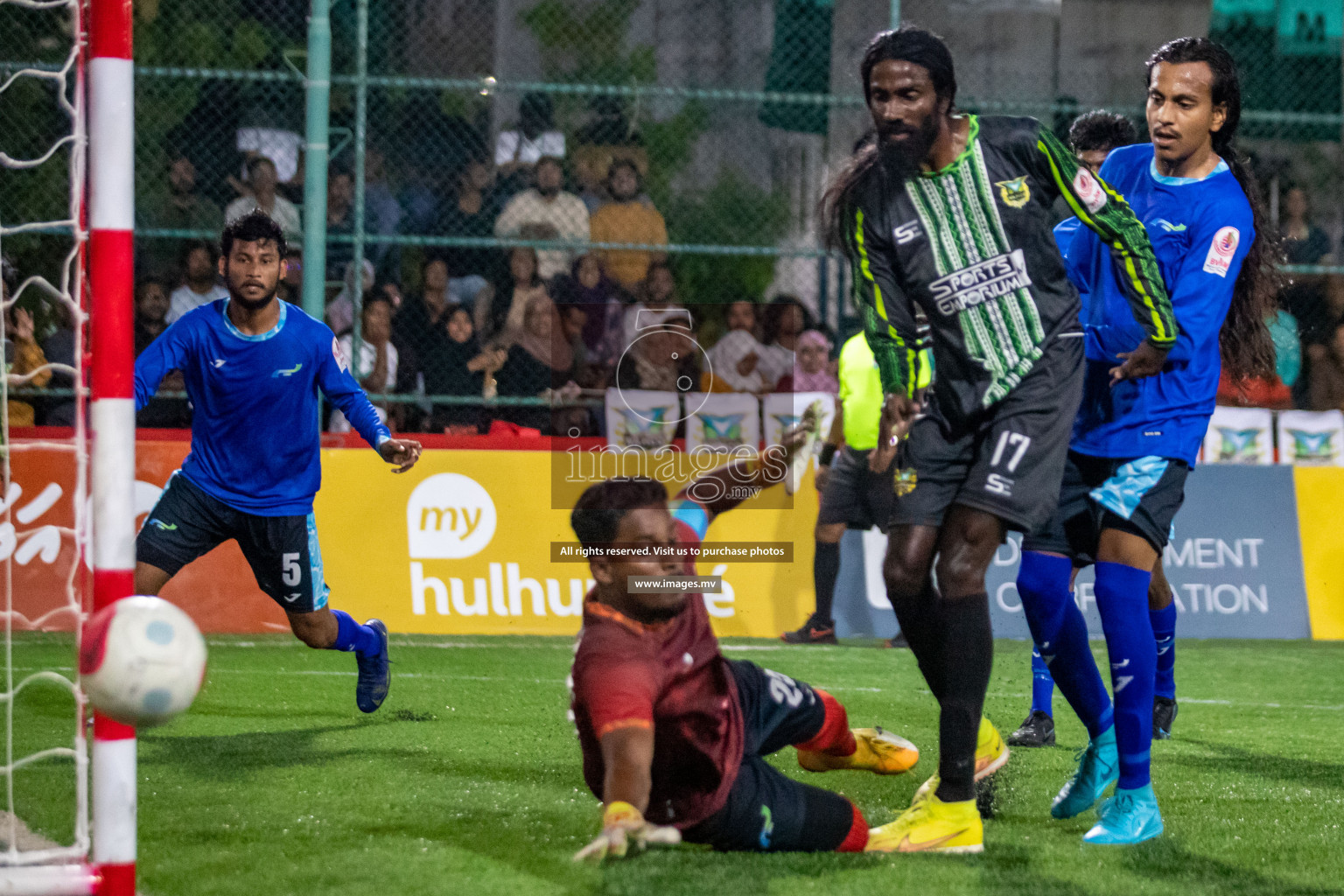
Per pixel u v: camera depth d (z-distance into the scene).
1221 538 24.06
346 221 25.50
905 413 9.59
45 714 13.98
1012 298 9.27
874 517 21.33
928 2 30.83
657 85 29.38
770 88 28.09
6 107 24.17
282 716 14.32
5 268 23.52
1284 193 27.73
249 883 7.97
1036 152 9.25
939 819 8.96
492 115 27.00
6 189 24.05
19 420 23.12
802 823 8.48
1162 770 12.33
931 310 9.47
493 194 26.06
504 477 22.64
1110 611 9.80
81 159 7.93
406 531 22.34
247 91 25.72
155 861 8.42
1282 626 23.88
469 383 24.59
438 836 9.12
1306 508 24.44
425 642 21.16
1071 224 11.89
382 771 11.38
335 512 22.22
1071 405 9.35
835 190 9.78
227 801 10.16
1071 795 10.12
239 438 12.61
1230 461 25.84
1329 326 27.53
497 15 29.14
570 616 22.42
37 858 7.68
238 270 12.09
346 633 13.55
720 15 29.41
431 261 24.89
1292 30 29.34
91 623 7.32
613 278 25.69
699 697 7.90
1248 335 11.38
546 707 15.25
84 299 7.98
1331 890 8.15
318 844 8.91
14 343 23.31
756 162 28.36
